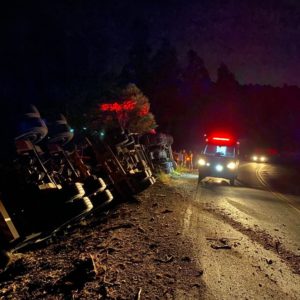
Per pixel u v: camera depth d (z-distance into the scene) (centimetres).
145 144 2203
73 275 511
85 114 2397
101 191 926
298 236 834
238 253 652
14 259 629
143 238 707
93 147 1195
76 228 877
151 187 1559
